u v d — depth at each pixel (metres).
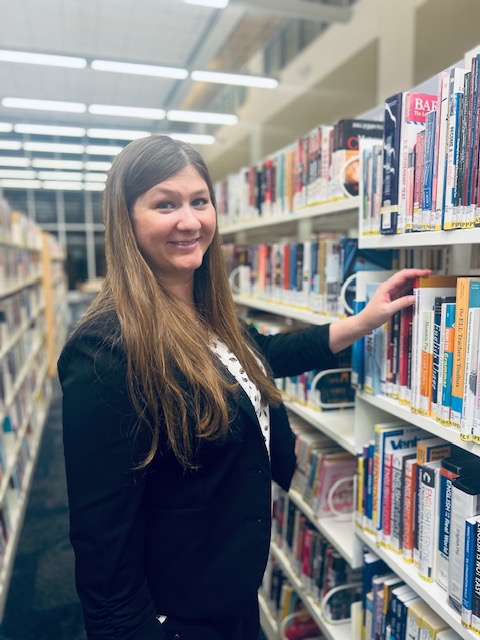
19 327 3.40
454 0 3.56
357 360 1.18
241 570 0.92
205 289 1.03
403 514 1.06
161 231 0.85
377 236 1.06
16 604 2.15
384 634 1.14
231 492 0.92
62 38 6.27
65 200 13.54
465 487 0.83
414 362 0.96
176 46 6.61
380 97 4.53
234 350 1.02
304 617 1.74
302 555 1.63
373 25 4.58
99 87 8.16
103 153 9.46
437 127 0.86
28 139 9.53
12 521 2.59
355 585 1.41
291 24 6.32
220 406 0.84
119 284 0.85
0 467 2.35
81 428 0.78
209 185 0.93
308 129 6.08
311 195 1.53
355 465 1.46
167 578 0.89
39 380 4.53
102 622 0.80
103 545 0.79
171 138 0.90
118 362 0.79
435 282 0.97
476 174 0.77
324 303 1.47
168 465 0.85
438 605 0.90
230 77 4.98
